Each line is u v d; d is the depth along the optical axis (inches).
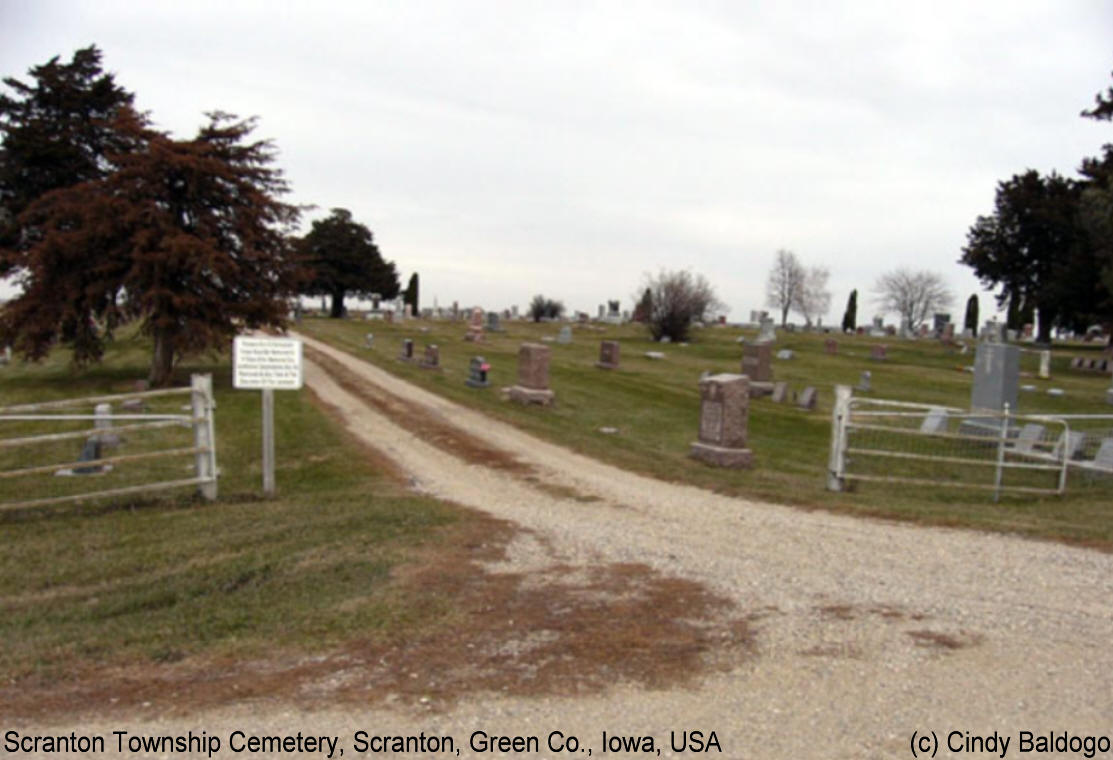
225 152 1234.6
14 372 1531.7
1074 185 2628.0
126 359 1668.3
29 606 318.7
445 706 212.5
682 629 265.6
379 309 3988.7
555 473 600.4
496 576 326.3
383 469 621.3
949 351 2208.4
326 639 259.1
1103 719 205.5
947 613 281.3
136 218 1133.1
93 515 478.3
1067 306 2309.3
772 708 210.2
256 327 1293.1
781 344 2278.5
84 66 1699.1
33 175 1652.3
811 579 322.7
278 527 422.6
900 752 189.2
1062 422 672.4
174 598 316.8
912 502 513.7
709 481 565.6
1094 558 358.0
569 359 1716.3
